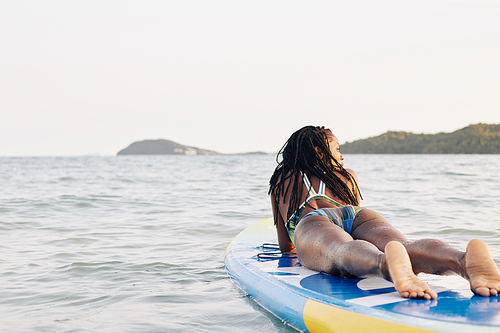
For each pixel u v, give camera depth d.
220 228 6.55
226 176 22.55
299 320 2.38
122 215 8.02
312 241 2.73
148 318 2.85
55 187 14.95
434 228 6.14
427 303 2.08
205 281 3.72
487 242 5.11
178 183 17.00
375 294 2.31
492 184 14.76
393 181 16.94
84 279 3.81
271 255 3.62
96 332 2.61
